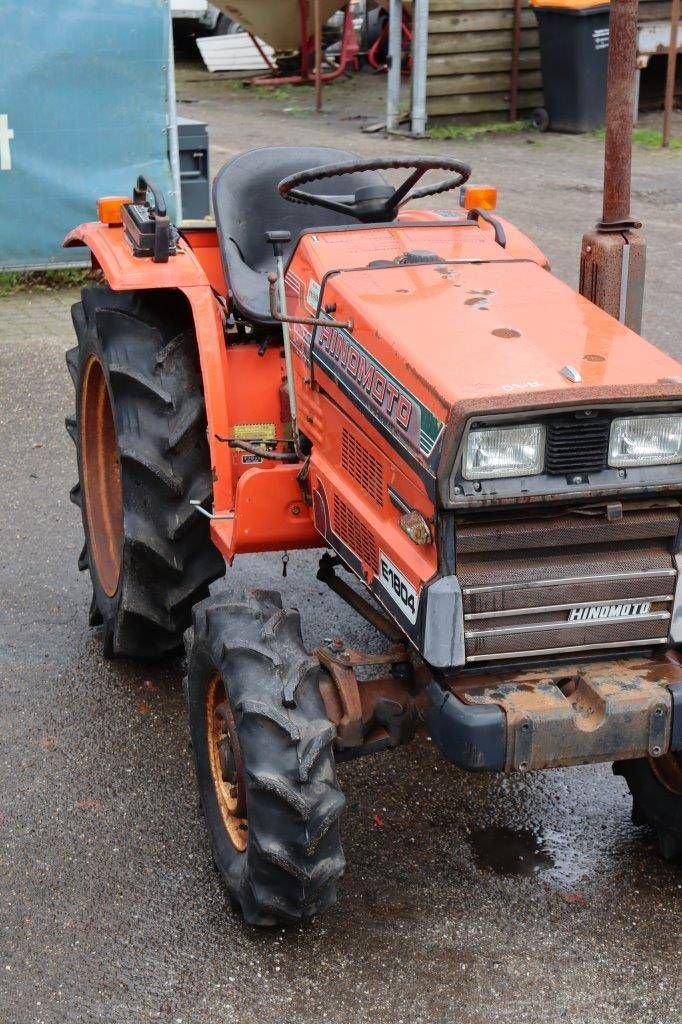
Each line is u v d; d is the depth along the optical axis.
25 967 3.18
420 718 3.32
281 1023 3.00
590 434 2.91
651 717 2.97
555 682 3.07
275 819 3.04
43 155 8.73
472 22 14.38
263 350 4.20
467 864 3.60
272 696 3.10
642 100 15.64
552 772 4.08
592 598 3.04
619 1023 3.01
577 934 3.31
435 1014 3.03
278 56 18.72
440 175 12.37
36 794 3.90
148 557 4.10
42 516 5.81
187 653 3.60
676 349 7.68
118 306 4.32
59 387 7.40
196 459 4.12
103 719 4.31
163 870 3.56
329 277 3.56
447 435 2.83
